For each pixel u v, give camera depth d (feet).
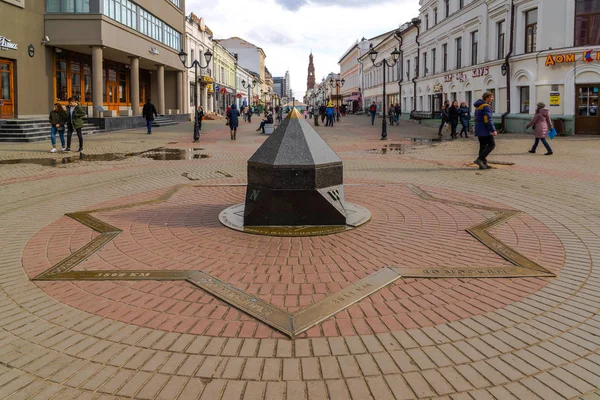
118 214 24.52
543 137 50.78
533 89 77.71
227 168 42.27
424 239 19.67
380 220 22.79
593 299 13.84
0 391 9.66
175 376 10.16
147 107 83.71
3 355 11.03
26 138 65.57
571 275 15.72
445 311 13.12
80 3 83.25
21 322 12.67
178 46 135.85
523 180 34.73
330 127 113.09
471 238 19.80
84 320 12.76
